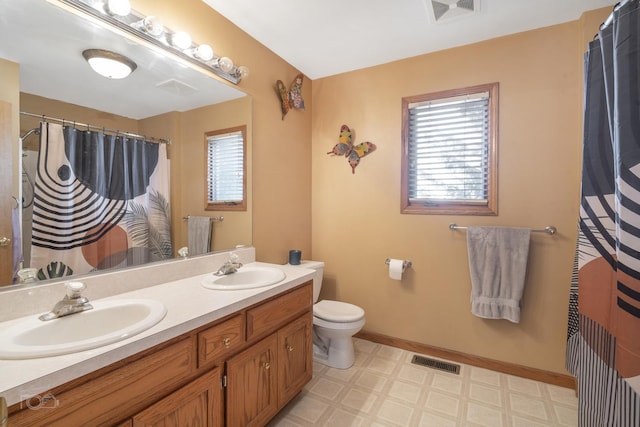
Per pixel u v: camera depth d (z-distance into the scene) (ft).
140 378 3.03
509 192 6.84
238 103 6.58
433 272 7.66
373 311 8.45
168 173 5.30
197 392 3.65
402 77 7.93
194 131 5.70
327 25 6.47
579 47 6.17
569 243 6.37
